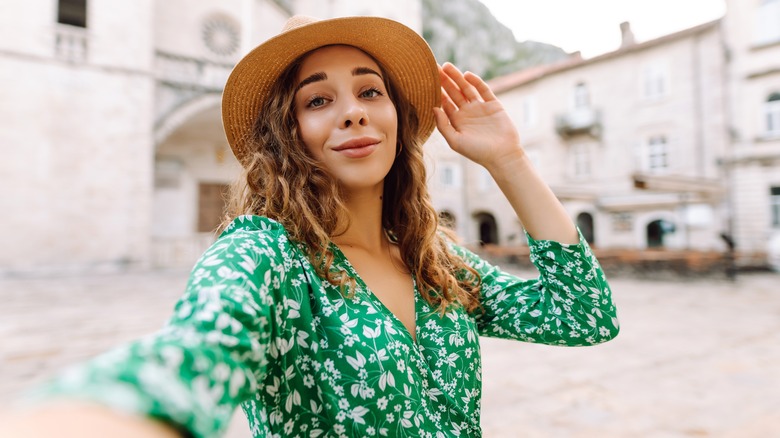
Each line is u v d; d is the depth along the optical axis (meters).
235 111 0.93
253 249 0.63
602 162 18.64
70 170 13.02
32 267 12.40
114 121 13.58
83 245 13.07
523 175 0.96
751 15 15.14
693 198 15.63
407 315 0.85
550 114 20.11
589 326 0.91
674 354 4.61
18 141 12.42
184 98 14.77
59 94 12.93
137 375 0.32
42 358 4.31
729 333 5.56
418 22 21.08
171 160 16.78
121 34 13.74
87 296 8.31
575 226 0.97
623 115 18.12
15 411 0.27
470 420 0.79
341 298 0.73
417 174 1.03
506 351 4.77
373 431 0.65
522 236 21.03
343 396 0.66
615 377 3.86
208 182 17.52
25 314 6.53
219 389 0.38
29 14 12.62
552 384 3.68
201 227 17.28
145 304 7.40
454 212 22.08
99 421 0.27
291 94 0.88
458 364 0.81
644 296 8.89
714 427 2.84
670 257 11.67
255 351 0.47
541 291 0.98
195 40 16.09
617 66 18.30
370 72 0.88
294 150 0.84
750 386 3.62
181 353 0.37
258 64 0.87
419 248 0.94
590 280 0.91
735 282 11.16
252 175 0.86
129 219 13.66
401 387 0.68
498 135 0.99
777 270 13.73
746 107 15.22
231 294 0.50
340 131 0.83
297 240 0.76
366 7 19.48
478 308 1.03
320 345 0.68
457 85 1.06
